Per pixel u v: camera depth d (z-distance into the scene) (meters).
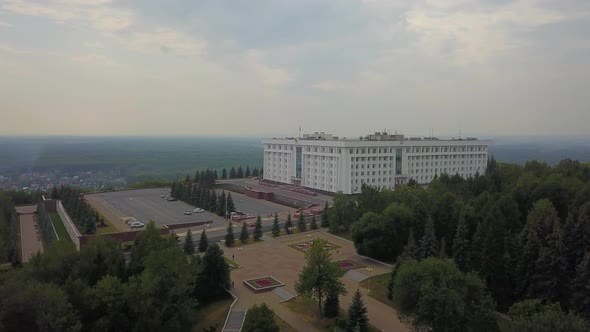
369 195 136.38
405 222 111.88
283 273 100.69
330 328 74.50
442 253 85.38
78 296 69.88
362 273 101.25
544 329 55.72
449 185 151.88
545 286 79.81
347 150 198.25
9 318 61.00
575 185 120.25
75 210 151.00
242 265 106.44
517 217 104.38
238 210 177.38
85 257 82.44
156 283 70.44
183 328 72.88
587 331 56.16
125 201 198.62
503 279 84.19
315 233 138.00
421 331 70.94
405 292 69.69
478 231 88.50
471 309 66.25
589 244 80.38
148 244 87.44
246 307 83.31
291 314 80.62
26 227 151.75
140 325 68.25
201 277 85.56
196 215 168.12
